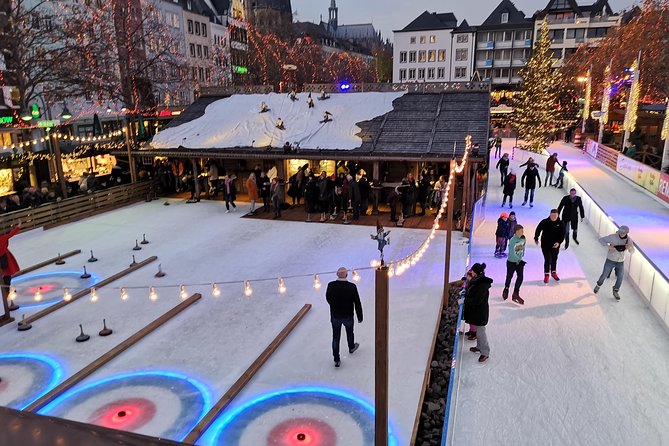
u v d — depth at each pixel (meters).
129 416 7.96
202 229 19.17
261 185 22.95
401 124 22.73
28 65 26.36
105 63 32.44
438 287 13.05
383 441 5.53
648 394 7.97
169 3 53.31
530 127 39.97
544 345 9.52
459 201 20.02
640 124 36.16
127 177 26.17
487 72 74.25
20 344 10.40
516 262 11.17
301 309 11.70
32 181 24.75
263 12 89.25
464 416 7.54
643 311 10.86
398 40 76.62
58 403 8.34
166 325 11.18
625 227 10.98
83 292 12.82
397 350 9.80
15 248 16.97
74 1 35.12
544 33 39.50
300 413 7.95
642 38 36.94
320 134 23.11
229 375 9.12
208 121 26.25
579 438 6.99
